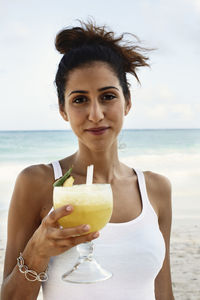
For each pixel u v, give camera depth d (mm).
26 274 1725
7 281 1831
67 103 2008
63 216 1435
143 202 2211
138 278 2023
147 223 2141
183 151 27453
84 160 2193
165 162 24688
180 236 9703
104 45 2195
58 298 1977
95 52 1991
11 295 1773
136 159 25359
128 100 2295
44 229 1495
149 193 2336
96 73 1925
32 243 1615
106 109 1915
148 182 2363
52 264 2004
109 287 1973
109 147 2148
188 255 7980
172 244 8891
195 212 13305
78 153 2252
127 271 1998
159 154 26281
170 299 2402
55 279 1983
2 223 12148
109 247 2006
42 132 26641
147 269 2043
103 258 1984
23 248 2006
